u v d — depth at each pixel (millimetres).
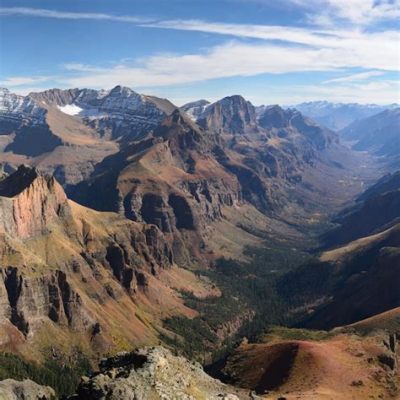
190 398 102750
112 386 98500
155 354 113688
